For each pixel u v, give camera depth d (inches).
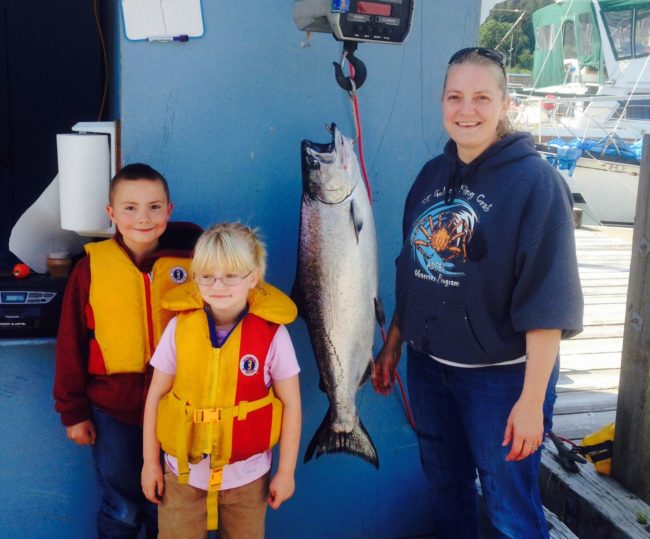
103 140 93.1
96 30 153.2
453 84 74.3
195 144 96.9
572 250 71.2
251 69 97.0
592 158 513.3
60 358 85.0
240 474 79.7
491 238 73.5
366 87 102.1
